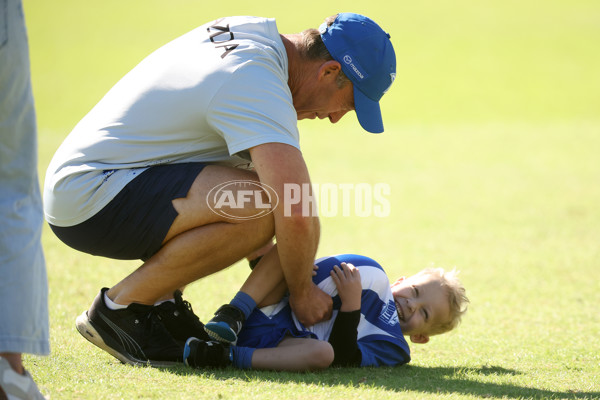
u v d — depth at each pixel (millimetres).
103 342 12273
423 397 10570
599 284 22266
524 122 70375
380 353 13008
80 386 10562
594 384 11898
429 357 14414
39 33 111250
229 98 11664
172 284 12109
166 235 12016
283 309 12953
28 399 9000
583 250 27609
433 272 14977
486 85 88938
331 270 13297
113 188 11961
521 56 103375
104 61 95438
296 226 11469
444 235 30656
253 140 11469
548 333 16562
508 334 16516
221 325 11812
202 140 12242
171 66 12172
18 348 8938
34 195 9492
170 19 121875
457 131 65438
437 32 117062
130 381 10953
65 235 12539
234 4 132125
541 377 12359
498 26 120688
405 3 135625
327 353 11977
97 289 19922
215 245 11938
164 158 12227
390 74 12883
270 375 11688
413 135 63156
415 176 45594
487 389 11344
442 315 14500
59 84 82375
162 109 12016
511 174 46469
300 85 12750
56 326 15469
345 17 12828
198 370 11883
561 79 91312
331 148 55906
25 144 9219
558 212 35562
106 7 129750
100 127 12273
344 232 31359
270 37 12477
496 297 20547
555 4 135875
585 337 16172
